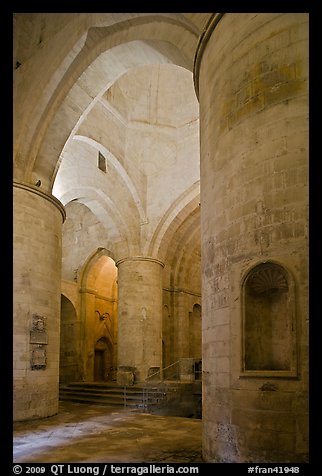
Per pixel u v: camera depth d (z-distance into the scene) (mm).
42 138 13086
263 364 6520
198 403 17328
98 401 17766
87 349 25203
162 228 22016
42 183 13492
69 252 26422
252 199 6699
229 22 7742
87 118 18688
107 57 13961
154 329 21312
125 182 21609
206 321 7652
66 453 8258
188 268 27828
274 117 6617
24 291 12148
